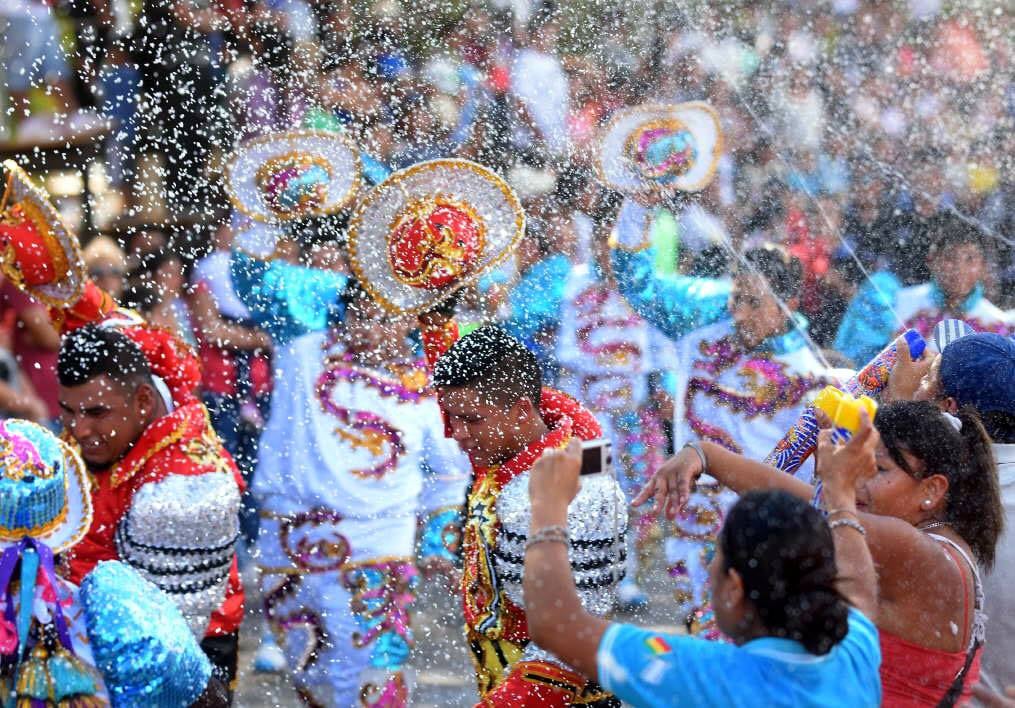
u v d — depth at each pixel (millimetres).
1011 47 9258
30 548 3271
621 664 2934
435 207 4602
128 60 7172
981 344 4348
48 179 7156
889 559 3453
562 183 7371
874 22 8727
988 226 8406
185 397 4438
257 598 6641
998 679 4164
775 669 2869
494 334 3906
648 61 8336
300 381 5645
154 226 6707
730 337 6465
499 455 3877
